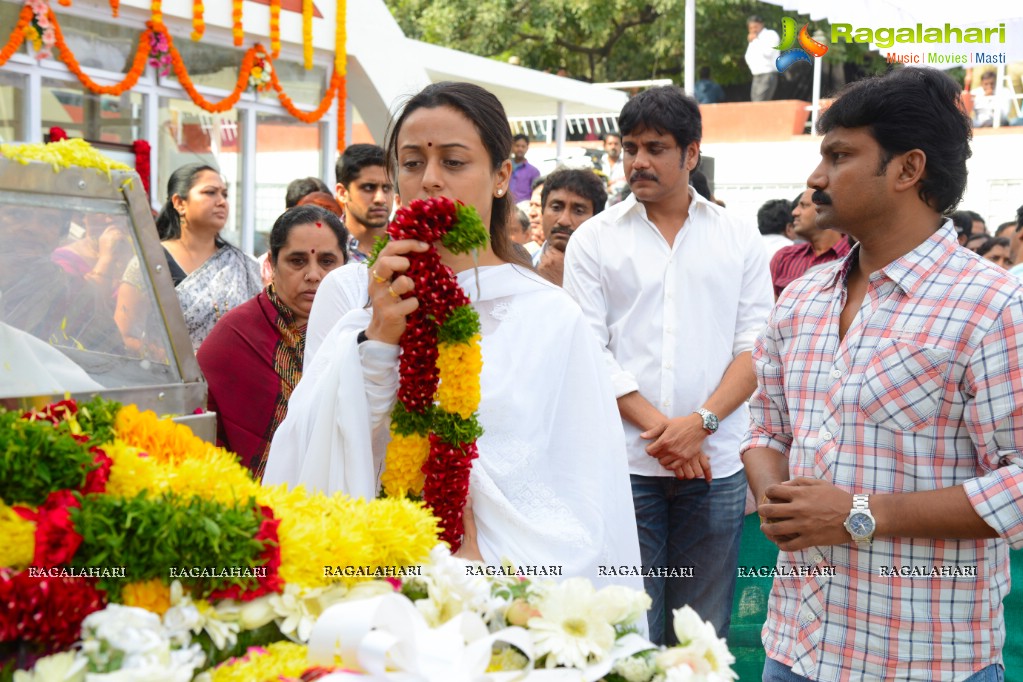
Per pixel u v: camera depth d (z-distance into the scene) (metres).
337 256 3.86
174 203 5.11
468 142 2.27
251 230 9.30
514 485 2.19
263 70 9.03
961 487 2.17
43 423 1.60
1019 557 3.91
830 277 2.48
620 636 1.65
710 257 3.81
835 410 2.34
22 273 1.90
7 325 1.87
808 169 14.38
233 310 3.88
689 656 1.58
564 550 2.17
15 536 1.44
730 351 3.85
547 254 4.63
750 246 3.90
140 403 1.97
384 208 5.12
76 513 1.48
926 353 2.21
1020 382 2.14
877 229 2.32
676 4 20.27
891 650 2.29
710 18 19.91
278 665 1.47
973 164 13.86
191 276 4.76
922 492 2.22
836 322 2.42
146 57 8.07
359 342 2.21
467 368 2.10
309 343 2.63
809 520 2.24
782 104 15.00
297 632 1.59
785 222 8.18
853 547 2.32
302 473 2.19
